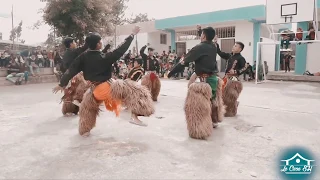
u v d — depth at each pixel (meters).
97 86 4.21
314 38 13.72
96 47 4.23
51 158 3.48
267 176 2.96
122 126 5.05
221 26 19.05
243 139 4.25
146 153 3.63
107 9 17.30
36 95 9.34
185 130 4.77
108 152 3.68
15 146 3.97
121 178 2.90
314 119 5.52
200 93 4.23
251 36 17.83
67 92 5.86
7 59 14.05
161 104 7.41
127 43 4.16
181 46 21.58
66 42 5.82
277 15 14.18
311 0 13.21
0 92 10.21
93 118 4.44
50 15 15.63
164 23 20.50
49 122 5.47
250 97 8.53
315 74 14.58
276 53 18.81
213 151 3.72
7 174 3.02
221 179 2.88
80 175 2.98
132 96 3.98
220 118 4.78
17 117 5.91
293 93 9.49
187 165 3.24
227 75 5.79
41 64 15.17
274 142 4.09
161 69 16.97
